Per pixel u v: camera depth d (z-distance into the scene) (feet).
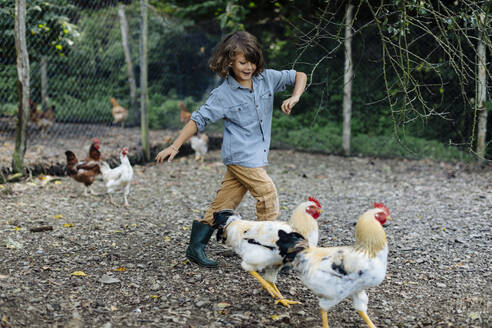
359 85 32.58
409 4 12.48
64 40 30.40
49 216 17.93
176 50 39.32
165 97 39.75
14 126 33.53
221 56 11.74
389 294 12.23
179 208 20.12
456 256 14.73
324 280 9.48
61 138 33.65
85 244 15.17
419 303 11.72
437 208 20.35
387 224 18.15
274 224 11.25
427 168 29.12
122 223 17.67
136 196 21.90
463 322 10.68
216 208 13.23
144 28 28.09
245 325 10.56
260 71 12.10
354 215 19.47
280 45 30.55
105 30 40.37
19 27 21.57
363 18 27.04
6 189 20.71
